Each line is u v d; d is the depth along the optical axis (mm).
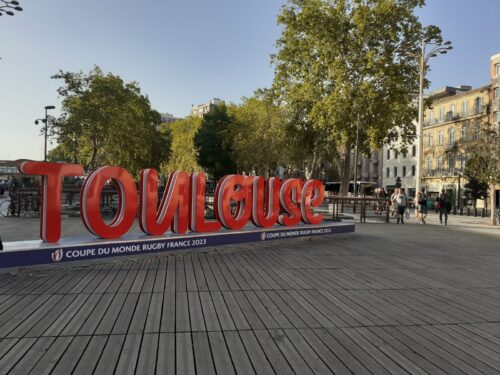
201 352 4035
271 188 11898
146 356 3906
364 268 8625
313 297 6188
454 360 4031
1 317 4930
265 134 38844
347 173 34062
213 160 54344
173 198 9438
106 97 30719
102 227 8195
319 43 30547
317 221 13609
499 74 46344
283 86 34562
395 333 4742
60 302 5570
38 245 7570
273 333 4617
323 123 30609
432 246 12430
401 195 21297
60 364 3701
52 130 29641
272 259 9305
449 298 6391
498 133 24344
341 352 4148
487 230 19219
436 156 56125
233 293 6258
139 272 7516
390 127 30094
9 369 3584
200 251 9781
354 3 30188
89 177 8070
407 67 30828
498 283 7566
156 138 45750
